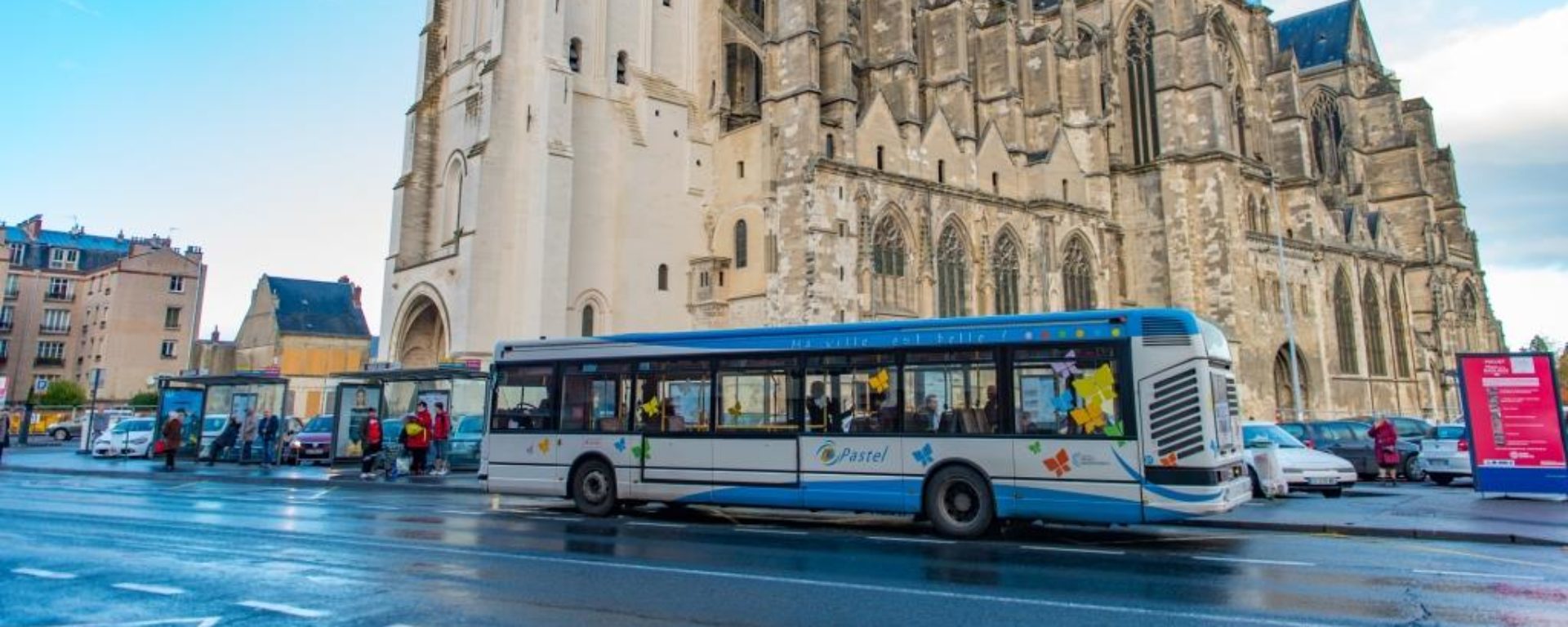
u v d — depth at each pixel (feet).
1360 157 267.39
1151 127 219.41
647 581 42.22
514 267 157.38
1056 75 201.57
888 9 181.98
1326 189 264.93
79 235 378.73
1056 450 58.90
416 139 183.83
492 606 36.50
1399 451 114.32
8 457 160.45
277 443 137.59
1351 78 278.05
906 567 47.42
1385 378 244.01
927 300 164.35
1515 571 47.21
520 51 165.27
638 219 167.53
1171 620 34.73
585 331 159.53
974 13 202.49
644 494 72.02
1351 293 239.50
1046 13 232.94
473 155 159.12
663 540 57.77
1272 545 57.77
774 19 166.40
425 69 189.98
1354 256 242.78
